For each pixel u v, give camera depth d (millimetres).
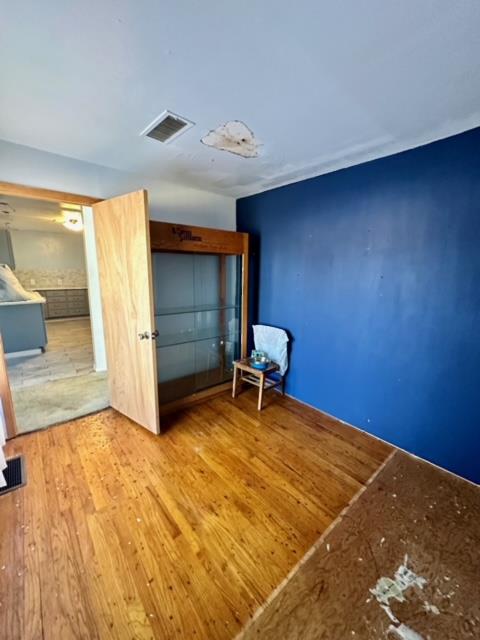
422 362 2021
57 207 4031
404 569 1308
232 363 3385
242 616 1117
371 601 1177
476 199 1685
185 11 940
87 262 3525
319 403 2770
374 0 889
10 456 2025
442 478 1896
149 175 2605
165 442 2223
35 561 1309
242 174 2545
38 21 974
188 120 1665
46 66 1206
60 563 1303
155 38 1055
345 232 2367
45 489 1731
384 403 2270
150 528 1487
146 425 2385
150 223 2289
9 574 1252
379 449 2197
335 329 2551
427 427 2041
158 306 2826
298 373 2947
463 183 1723
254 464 1998
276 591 1208
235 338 3346
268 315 3199
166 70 1234
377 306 2227
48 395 2988
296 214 2752
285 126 1710
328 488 1794
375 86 1329
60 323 6578
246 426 2480
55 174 2164
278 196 2906
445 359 1907
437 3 897
